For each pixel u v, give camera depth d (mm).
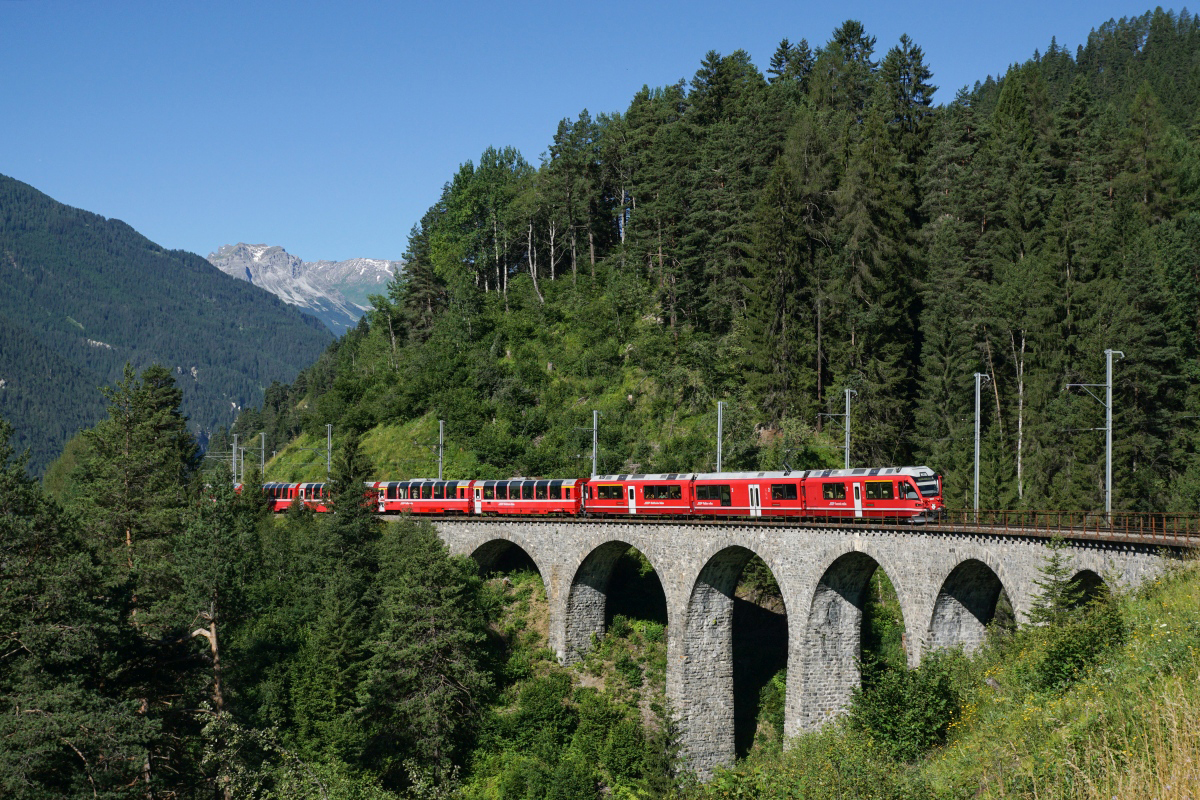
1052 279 76312
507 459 100625
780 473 59781
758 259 89938
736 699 68500
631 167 122312
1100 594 40594
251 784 38156
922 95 102688
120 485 58031
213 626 51156
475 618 66375
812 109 111750
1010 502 69875
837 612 55250
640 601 77188
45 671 37156
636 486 68875
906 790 27406
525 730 62156
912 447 83562
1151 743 19938
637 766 58656
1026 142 96750
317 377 197000
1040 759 23234
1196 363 73500
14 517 39250
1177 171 92000
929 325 81938
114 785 35969
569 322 115938
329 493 77375
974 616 49156
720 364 95312
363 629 65938
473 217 133875
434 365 116188
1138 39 190375
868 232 84562
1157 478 69000
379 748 59062
